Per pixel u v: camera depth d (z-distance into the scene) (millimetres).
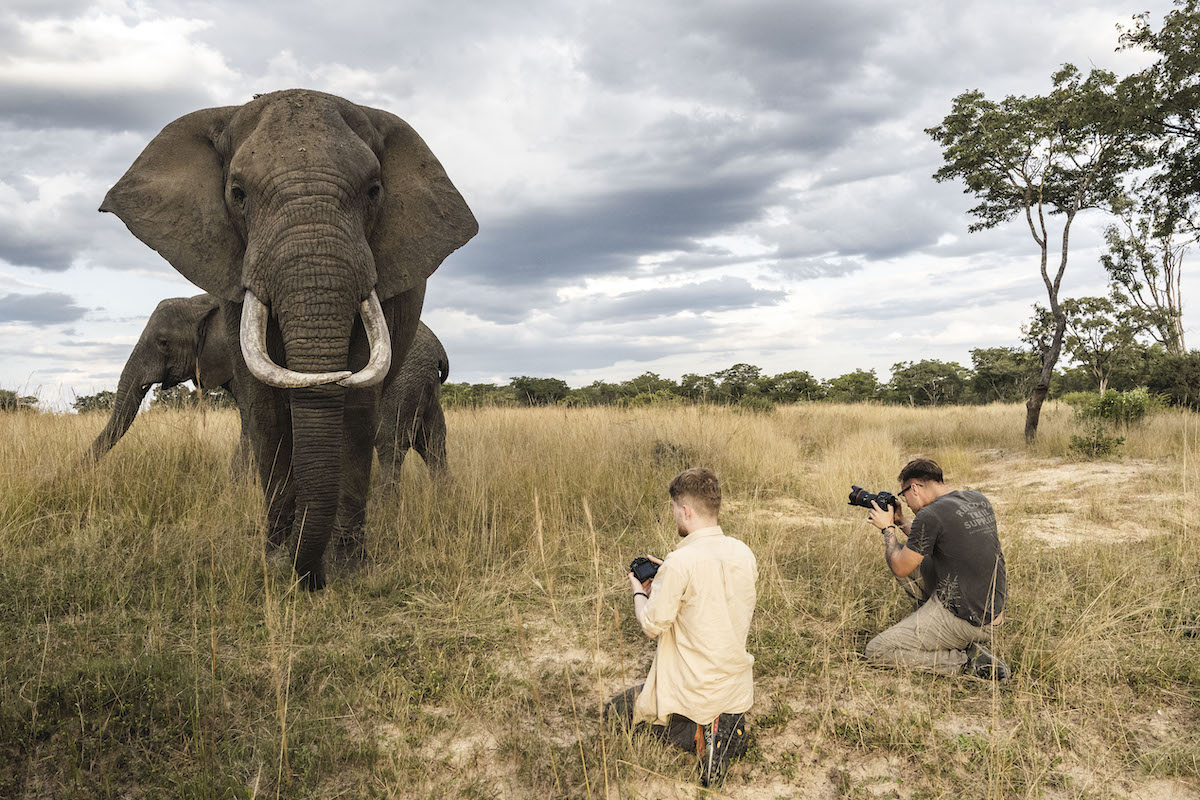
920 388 47562
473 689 3521
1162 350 24281
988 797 2732
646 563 3254
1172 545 5422
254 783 2750
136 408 7883
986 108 14477
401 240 4977
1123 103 13133
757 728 3291
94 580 4367
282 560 4828
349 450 4949
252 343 4020
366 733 3186
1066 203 14750
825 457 11055
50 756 2871
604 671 3773
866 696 3512
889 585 4777
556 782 2840
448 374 8219
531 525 5609
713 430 10250
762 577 4832
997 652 3779
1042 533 6277
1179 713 3320
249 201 4379
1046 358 13328
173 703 3211
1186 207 14805
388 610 4391
